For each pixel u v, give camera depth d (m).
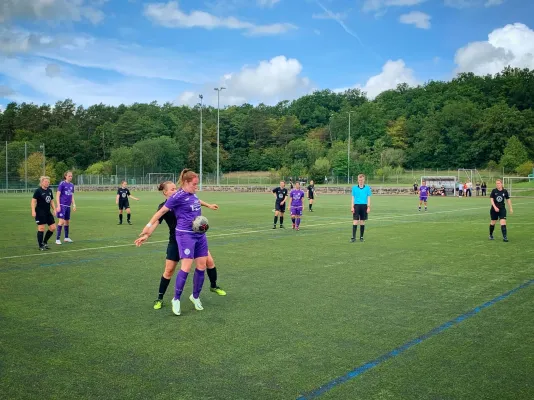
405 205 34.19
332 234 16.16
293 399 3.99
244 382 4.32
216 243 13.80
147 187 69.25
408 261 10.74
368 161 83.50
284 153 107.12
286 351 5.08
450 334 5.63
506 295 7.54
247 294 7.63
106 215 23.95
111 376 4.45
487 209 29.59
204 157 106.25
